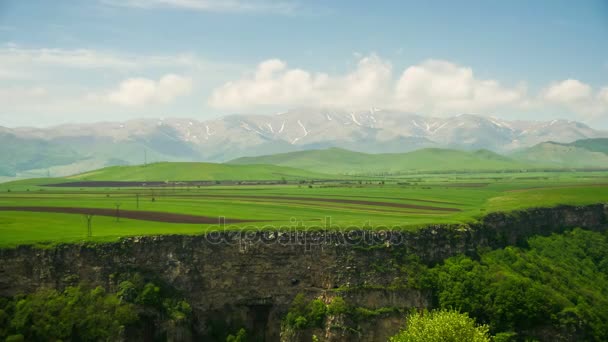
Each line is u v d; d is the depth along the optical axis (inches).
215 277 4849.9
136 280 4559.5
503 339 4653.1
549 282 5526.6
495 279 5167.3
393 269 5054.1
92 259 4559.5
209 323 4749.0
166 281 4709.6
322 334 4687.5
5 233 4965.6
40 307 4220.0
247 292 4899.1
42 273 4446.4
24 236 4800.7
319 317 4741.6
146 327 4431.6
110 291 4500.5
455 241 5580.7
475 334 3831.2
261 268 4938.5
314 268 4987.7
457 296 4960.6
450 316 3978.8
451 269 5211.6
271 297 4923.7
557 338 4911.4
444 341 3828.7
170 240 4832.7
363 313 4790.8
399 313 4857.3
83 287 4451.3
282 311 4894.2
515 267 5600.4
